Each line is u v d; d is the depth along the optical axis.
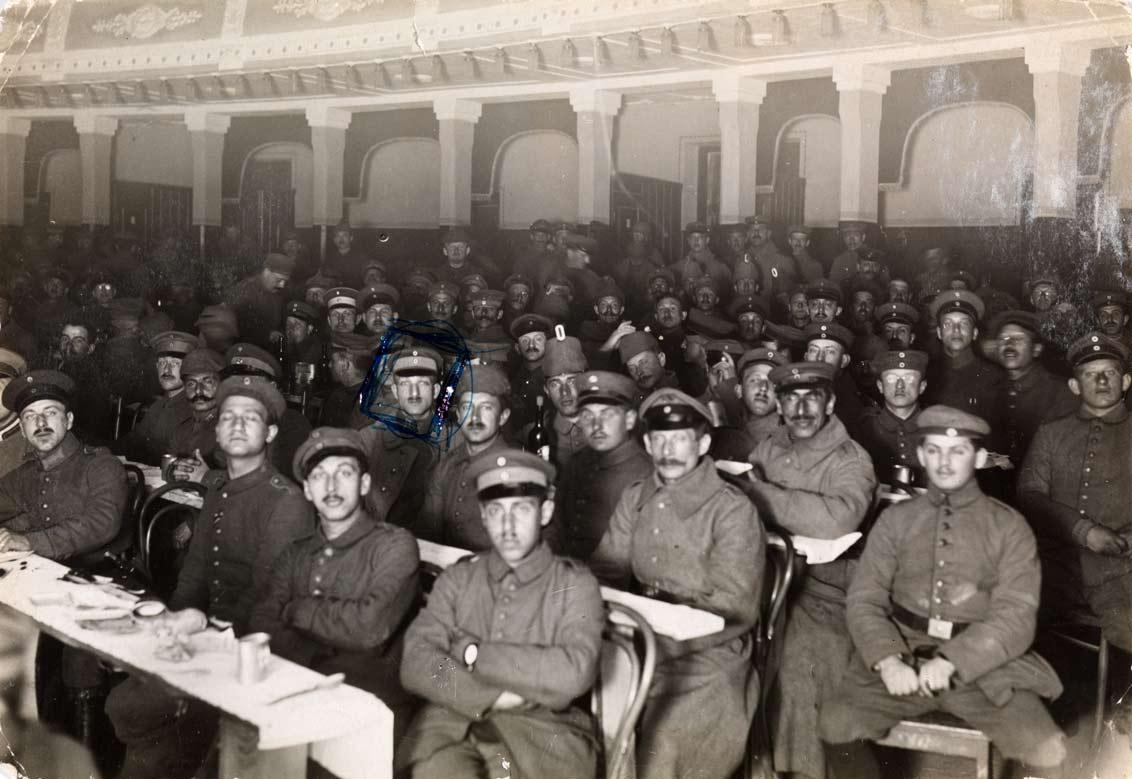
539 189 6.12
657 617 2.54
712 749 2.64
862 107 5.39
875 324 5.22
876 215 5.46
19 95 6.86
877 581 2.90
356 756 2.09
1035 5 4.90
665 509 2.89
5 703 3.29
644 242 5.98
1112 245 4.84
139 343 6.14
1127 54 4.76
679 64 5.82
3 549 3.42
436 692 2.43
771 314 5.67
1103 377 3.47
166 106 6.71
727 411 4.79
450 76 6.16
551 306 5.60
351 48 6.36
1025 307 4.90
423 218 6.27
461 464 3.53
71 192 6.84
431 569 2.96
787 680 3.00
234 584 3.21
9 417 4.38
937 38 5.20
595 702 2.61
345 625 2.67
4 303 6.38
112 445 5.33
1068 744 3.12
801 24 5.50
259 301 6.40
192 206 6.61
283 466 4.24
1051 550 3.48
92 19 6.80
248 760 2.04
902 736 2.64
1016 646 2.62
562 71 6.01
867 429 4.18
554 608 2.46
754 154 5.77
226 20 6.62
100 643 2.40
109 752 3.20
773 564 3.06
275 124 6.53
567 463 3.64
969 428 2.84
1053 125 4.93
